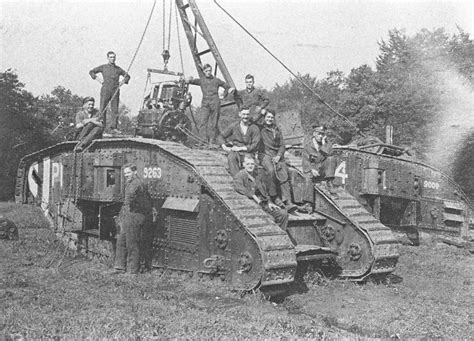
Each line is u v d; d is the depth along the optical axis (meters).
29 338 6.36
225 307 8.55
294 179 12.16
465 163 19.20
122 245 11.34
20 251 12.99
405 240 17.89
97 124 13.91
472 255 15.65
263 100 12.49
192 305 8.48
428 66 21.80
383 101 26.36
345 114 29.75
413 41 23.77
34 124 31.67
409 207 17.72
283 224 10.39
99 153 12.87
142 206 11.27
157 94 13.97
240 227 9.52
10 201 28.16
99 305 8.14
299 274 11.16
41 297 8.50
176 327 7.06
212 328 7.07
